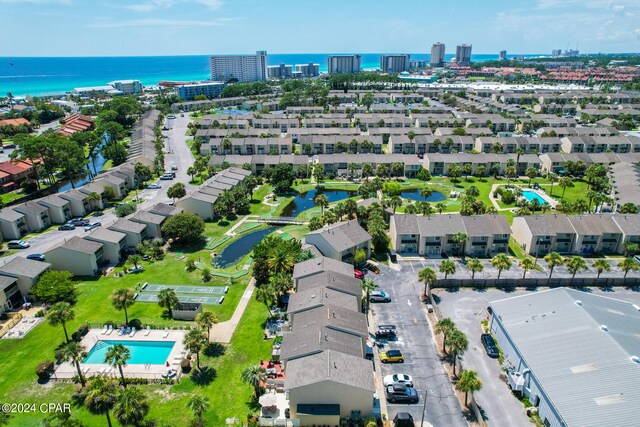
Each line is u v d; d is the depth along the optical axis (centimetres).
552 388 5834
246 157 18338
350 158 17988
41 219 12569
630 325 6912
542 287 9381
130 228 11125
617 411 5322
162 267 10381
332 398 5862
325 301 7388
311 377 5831
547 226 10919
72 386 6644
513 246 11444
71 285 8931
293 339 6638
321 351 6238
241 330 7931
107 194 14388
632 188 13512
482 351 7356
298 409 5834
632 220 11075
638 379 5662
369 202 12712
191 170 16925
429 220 11006
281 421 5897
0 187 15675
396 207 13838
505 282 9356
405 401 6297
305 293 7719
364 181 16738
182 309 8356
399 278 9756
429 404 6256
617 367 5881
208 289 9362
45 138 16400
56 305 7238
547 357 6353
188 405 5881
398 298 8962
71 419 5647
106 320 8269
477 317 8288
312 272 8494
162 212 12312
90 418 6041
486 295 9044
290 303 7594
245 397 6419
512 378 6488
